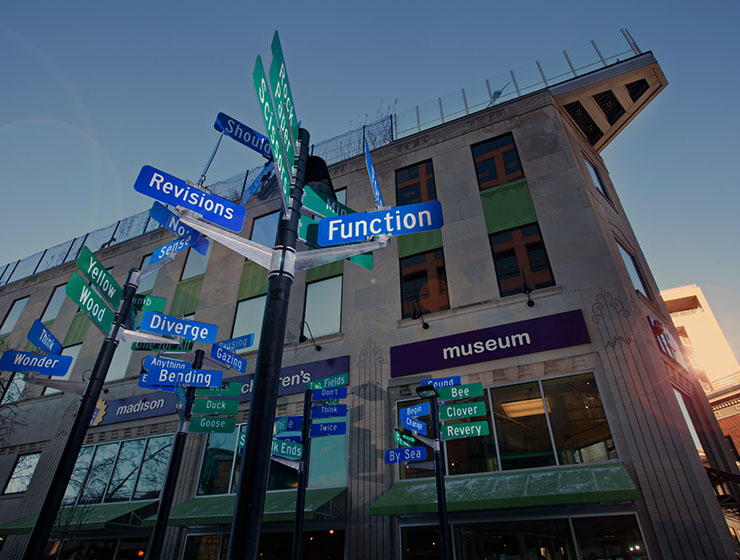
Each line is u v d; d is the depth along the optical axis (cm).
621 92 1633
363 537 1027
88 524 1220
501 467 986
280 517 999
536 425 1005
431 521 985
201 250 696
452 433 732
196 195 440
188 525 1141
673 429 881
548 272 1209
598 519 852
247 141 596
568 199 1299
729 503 1153
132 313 794
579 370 1023
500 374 1095
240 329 1588
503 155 1507
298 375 1347
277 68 351
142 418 1521
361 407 1208
